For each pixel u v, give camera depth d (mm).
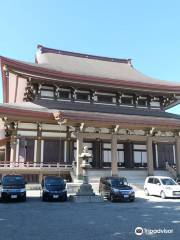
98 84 43406
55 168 36344
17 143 37625
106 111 42750
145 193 30641
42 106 39938
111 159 39250
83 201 24703
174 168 42219
